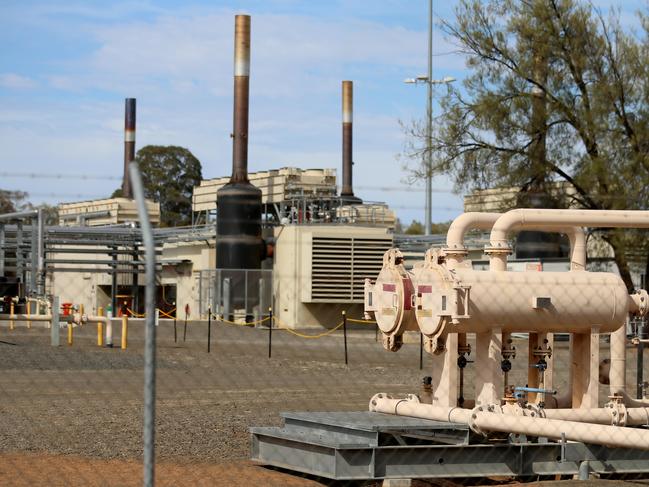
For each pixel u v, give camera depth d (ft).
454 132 107.24
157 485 30.91
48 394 55.47
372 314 38.93
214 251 151.74
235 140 146.20
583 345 37.52
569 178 104.47
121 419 46.01
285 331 128.57
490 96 105.70
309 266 139.23
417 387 63.87
